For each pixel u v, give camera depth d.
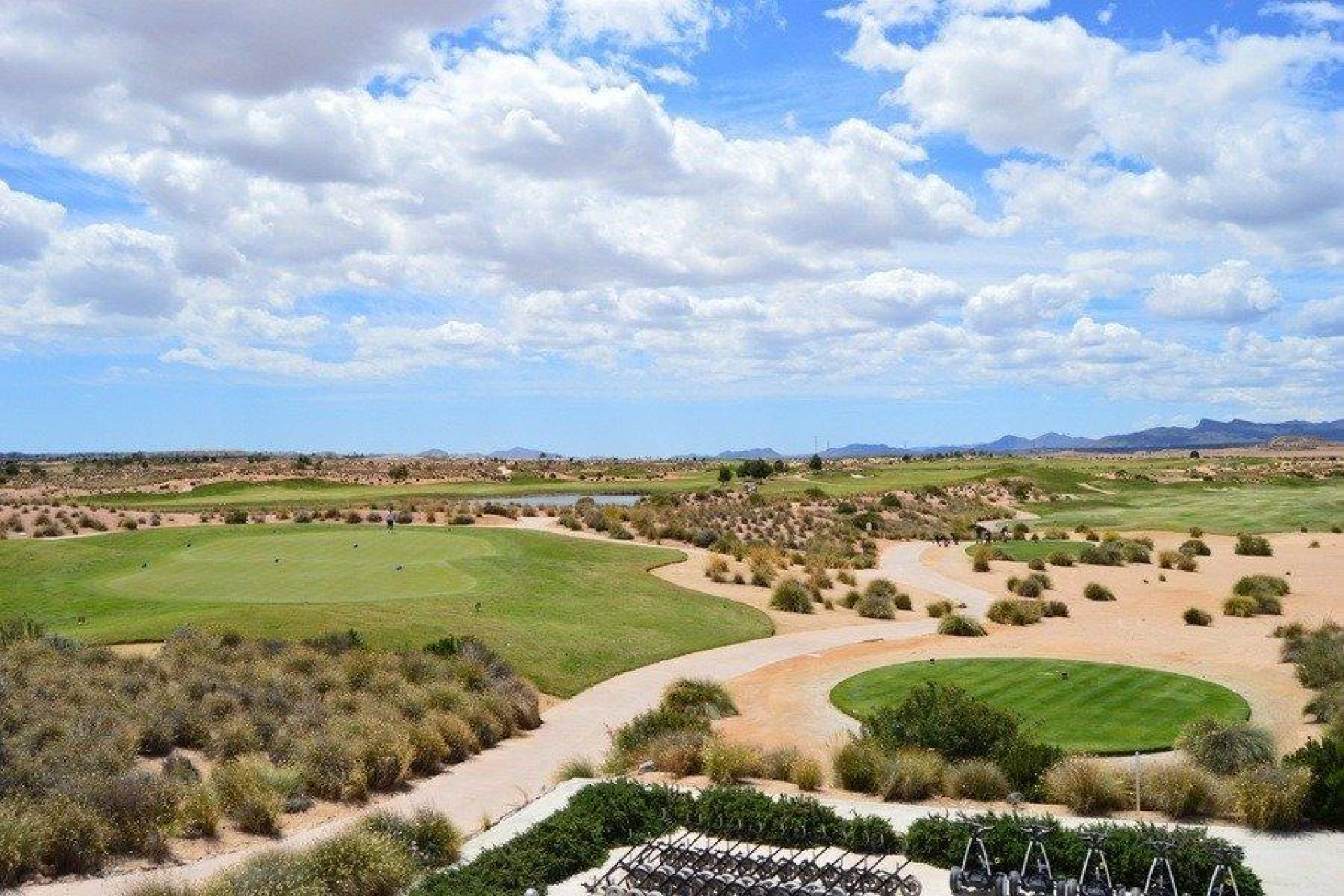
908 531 73.75
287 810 18.28
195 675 23.14
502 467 159.00
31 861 14.76
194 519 64.62
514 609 36.50
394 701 23.67
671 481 124.31
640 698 28.48
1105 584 51.22
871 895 12.95
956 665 31.97
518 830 16.39
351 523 61.34
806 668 32.12
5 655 23.59
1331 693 24.88
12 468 138.25
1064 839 13.66
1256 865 13.62
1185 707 26.06
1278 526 74.06
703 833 15.62
